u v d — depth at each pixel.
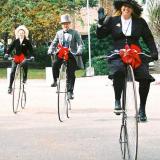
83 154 11.16
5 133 13.82
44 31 61.00
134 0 11.55
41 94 25.09
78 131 14.00
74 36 17.83
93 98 22.94
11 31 59.00
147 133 13.61
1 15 59.09
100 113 17.73
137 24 11.65
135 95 9.21
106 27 11.52
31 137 13.18
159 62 36.81
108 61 11.05
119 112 10.27
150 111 18.11
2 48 67.94
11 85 19.23
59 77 15.85
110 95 24.23
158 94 23.95
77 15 62.56
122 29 11.62
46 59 62.41
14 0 58.56
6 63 62.41
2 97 23.77
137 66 10.20
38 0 60.03
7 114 17.78
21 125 15.19
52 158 10.80
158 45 32.44
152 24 31.88
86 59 48.97
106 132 13.81
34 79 40.03
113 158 10.76
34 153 11.30
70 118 16.50
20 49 19.48
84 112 18.02
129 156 9.60
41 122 15.74
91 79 36.09
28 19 59.12
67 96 16.36
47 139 12.87
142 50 11.79
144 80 11.38
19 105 19.06
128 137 9.62
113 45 11.77
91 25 49.47
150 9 32.03
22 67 18.48
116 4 11.64
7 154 11.23
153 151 11.45
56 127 14.72
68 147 11.89
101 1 51.38
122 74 10.84
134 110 9.28
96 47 48.47
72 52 17.25
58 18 60.22
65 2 60.81
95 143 12.33
